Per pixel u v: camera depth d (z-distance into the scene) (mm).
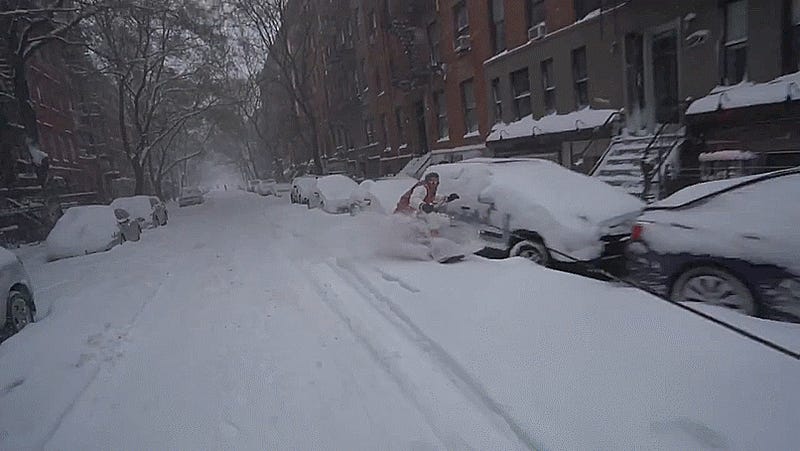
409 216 7453
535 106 16047
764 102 8844
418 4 22875
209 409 3705
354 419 3379
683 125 10836
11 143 20625
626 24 12398
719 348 3389
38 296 7980
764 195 4816
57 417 3711
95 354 4965
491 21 18203
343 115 37000
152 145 38344
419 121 26031
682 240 4957
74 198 32594
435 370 3859
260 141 75688
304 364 4309
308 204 21188
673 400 2906
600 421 2844
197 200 40000
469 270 6082
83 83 37094
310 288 6855
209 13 24984
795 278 4277
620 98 12812
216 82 36438
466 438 3000
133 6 20078
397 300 5348
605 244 5859
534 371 3449
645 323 3859
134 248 13094
